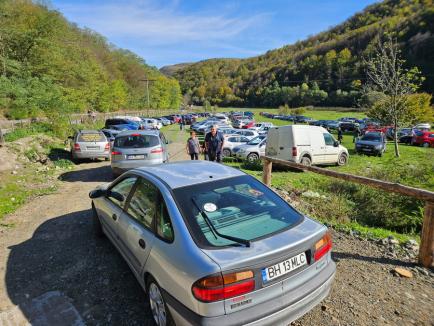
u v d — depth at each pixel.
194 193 2.80
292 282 2.34
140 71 86.38
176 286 2.26
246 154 15.51
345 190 8.45
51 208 6.59
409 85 20.27
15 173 9.74
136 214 3.21
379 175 8.97
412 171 8.72
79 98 36.69
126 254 3.34
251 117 66.38
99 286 3.54
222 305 2.04
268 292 2.20
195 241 2.33
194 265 2.14
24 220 5.85
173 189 2.82
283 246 2.31
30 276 3.79
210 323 2.01
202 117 77.75
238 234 2.46
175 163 3.72
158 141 9.05
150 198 3.02
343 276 3.65
